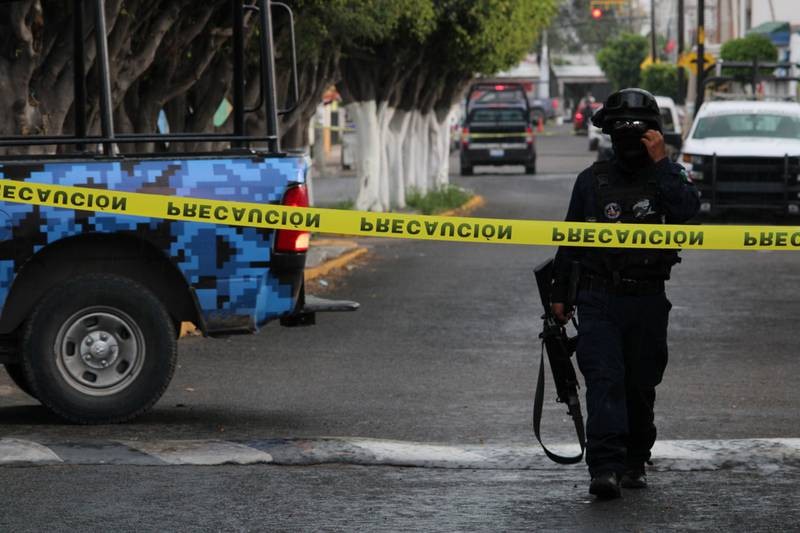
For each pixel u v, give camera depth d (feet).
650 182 37.76
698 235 38.19
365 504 37.04
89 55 73.26
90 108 78.07
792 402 54.08
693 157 139.95
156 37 79.97
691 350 68.44
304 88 118.93
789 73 248.93
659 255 37.73
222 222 46.62
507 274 102.58
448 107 195.11
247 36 90.99
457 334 73.31
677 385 58.29
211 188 48.03
